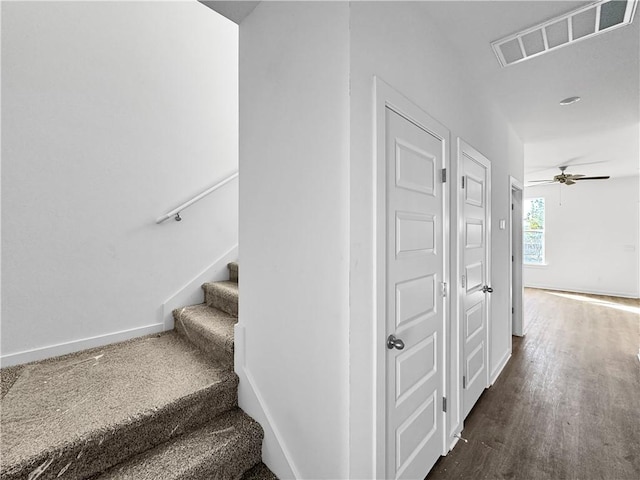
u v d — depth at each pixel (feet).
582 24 5.51
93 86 6.11
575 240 23.08
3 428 3.81
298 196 4.17
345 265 3.60
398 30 4.48
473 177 7.31
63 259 5.81
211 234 8.11
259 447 4.69
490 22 5.52
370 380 3.91
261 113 4.77
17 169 5.30
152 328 7.04
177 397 4.51
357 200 3.66
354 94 3.61
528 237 25.23
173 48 7.35
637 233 20.88
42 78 5.52
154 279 7.07
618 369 9.73
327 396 3.82
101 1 6.21
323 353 3.86
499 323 9.71
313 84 3.94
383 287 4.08
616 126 10.61
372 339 3.94
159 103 7.10
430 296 5.41
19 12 5.29
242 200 5.18
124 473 3.80
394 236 4.43
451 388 6.26
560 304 18.99
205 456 4.10
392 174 4.37
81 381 4.95
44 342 5.64
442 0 4.94
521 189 12.71
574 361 10.40
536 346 11.93
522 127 10.82
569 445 6.15
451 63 6.18
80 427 3.84
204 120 7.95
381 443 4.08
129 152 6.63
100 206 6.24
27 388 4.72
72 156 5.87
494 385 8.73
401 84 4.56
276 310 4.54
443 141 5.79
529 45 6.17
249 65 5.00
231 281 8.18
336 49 3.67
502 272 10.02
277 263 4.51
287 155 4.33
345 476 3.63
